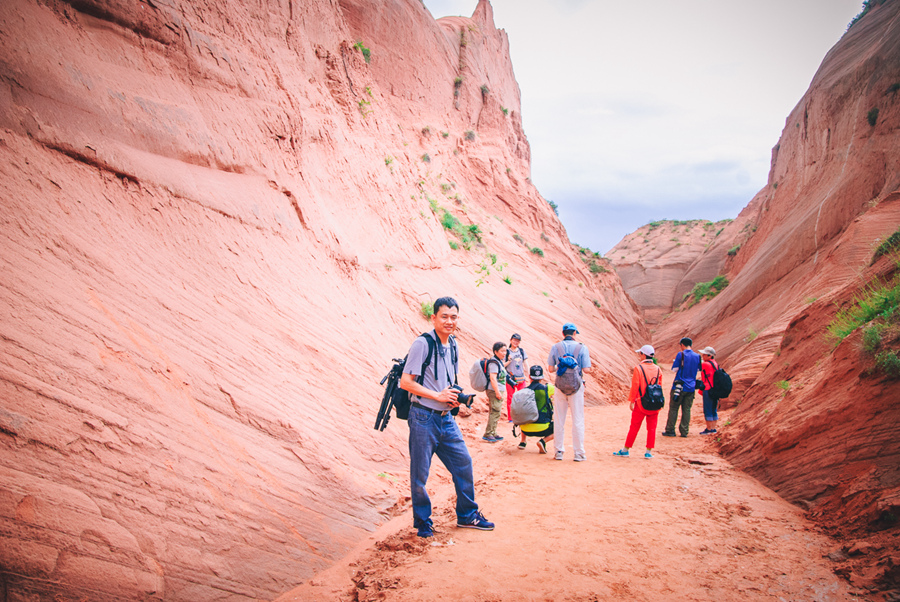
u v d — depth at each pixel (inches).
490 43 1581.0
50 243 144.4
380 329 346.9
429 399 160.1
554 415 284.2
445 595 119.9
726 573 132.3
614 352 962.1
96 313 140.9
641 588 124.3
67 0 205.3
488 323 579.5
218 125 267.6
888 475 152.0
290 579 127.0
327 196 399.9
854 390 183.2
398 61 1098.1
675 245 3275.1
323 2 504.7
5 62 164.6
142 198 196.5
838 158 1208.2
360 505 175.3
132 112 212.7
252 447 157.2
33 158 159.8
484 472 251.4
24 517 90.4
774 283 1234.6
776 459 214.8
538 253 1185.4
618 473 245.4
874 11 1378.0
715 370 364.5
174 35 256.4
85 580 92.1
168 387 145.0
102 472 109.7
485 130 1374.3
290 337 228.4
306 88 416.2
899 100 1010.7
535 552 147.2
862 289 270.5
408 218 560.7
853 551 132.7
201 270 205.0
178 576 107.1
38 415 105.2
